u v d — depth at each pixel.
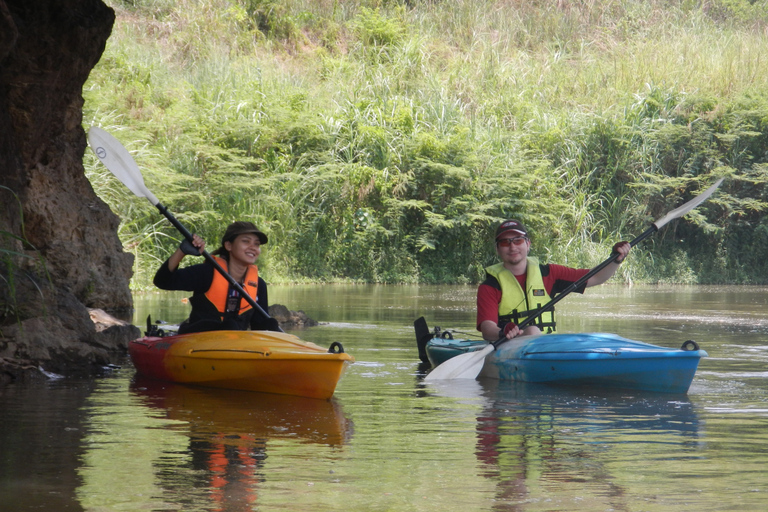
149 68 18.08
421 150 17.52
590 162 18.77
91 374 4.97
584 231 17.97
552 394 4.32
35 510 2.19
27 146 6.87
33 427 3.31
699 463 2.75
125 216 13.79
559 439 3.14
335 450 2.93
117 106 16.19
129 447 2.94
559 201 17.61
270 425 3.40
